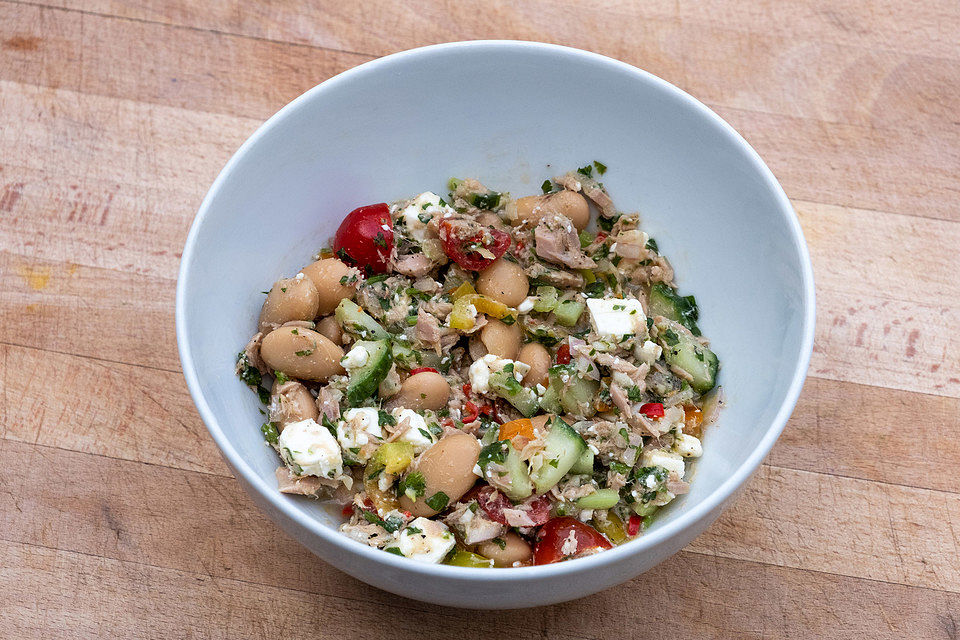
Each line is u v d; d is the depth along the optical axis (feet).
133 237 1.79
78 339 1.74
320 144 1.65
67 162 1.83
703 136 1.63
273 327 1.60
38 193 1.81
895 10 1.94
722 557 1.65
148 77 1.88
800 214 1.82
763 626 1.62
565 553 1.50
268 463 1.55
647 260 1.70
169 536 1.64
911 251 1.80
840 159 1.85
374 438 1.53
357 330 1.61
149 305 1.76
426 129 1.71
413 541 1.48
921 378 1.74
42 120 1.85
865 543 1.66
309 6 1.93
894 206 1.83
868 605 1.63
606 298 1.67
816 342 1.76
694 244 1.68
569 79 1.67
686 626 1.62
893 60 1.92
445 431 1.55
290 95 1.88
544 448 1.52
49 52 1.89
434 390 1.57
